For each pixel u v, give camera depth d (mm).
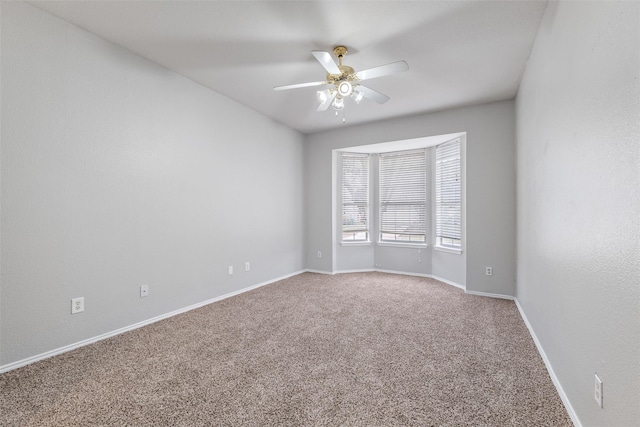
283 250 4711
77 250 2295
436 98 3635
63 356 2168
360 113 4195
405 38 2398
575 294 1493
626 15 991
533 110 2480
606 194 1156
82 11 2102
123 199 2598
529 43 2453
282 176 4688
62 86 2197
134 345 2367
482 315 3064
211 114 3438
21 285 2012
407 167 5090
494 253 3760
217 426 1475
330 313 3131
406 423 1495
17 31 1973
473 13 2092
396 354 2229
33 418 1520
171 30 2328
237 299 3611
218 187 3545
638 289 937
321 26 2254
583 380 1392
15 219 1978
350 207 5340
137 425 1478
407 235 5109
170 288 3012
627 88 988
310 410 1598
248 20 2193
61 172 2195
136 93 2684
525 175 2861
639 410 930
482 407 1618
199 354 2227
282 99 3723
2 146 1917
